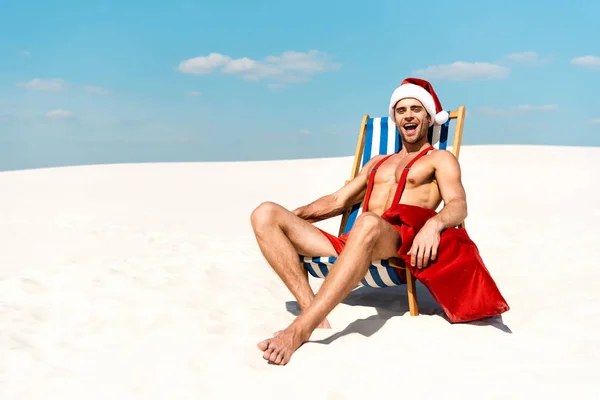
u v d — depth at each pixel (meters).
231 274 4.39
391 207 3.24
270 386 2.34
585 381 2.33
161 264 4.66
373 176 3.72
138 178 13.75
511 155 15.10
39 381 2.42
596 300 3.50
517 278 4.18
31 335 3.00
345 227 3.92
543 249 5.17
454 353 2.66
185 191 11.30
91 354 2.73
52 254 5.43
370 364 2.52
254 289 3.95
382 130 4.35
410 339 2.84
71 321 3.25
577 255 4.84
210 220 7.72
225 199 10.05
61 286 3.99
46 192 11.19
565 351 2.70
